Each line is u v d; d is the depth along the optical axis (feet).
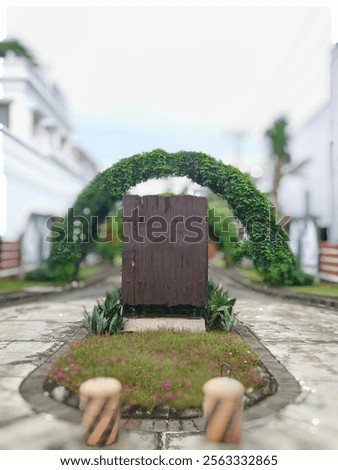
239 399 14.21
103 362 19.01
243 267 94.89
